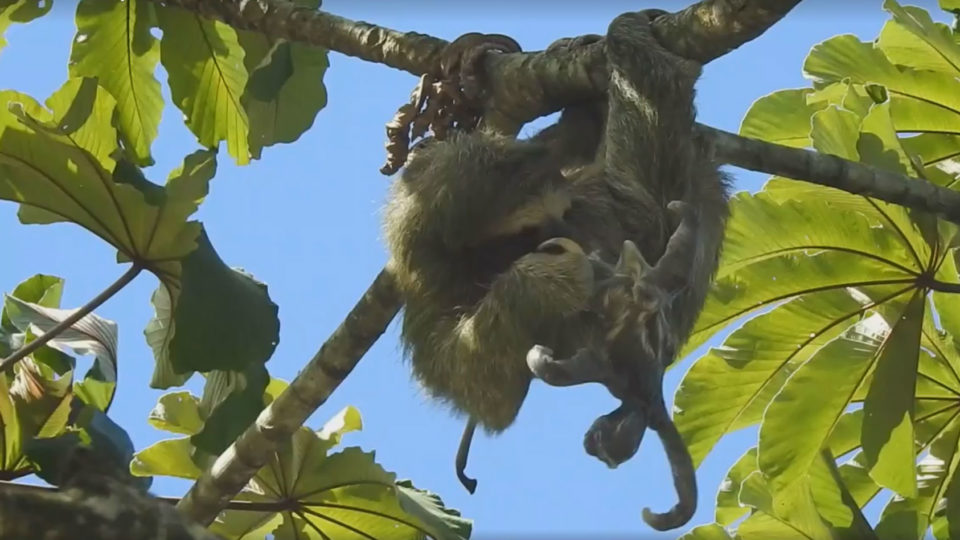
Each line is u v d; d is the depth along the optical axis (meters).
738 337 10.58
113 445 7.44
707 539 10.37
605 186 9.59
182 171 7.94
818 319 10.41
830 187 9.95
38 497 6.70
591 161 10.09
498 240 9.48
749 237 10.29
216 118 11.70
